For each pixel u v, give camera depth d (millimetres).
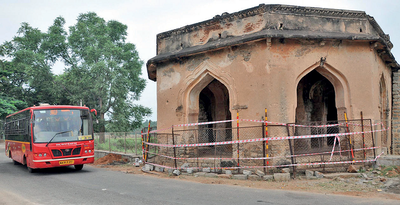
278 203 5203
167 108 10867
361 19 9375
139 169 10375
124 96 27562
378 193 5934
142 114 29641
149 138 10945
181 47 10781
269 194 5957
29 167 9875
